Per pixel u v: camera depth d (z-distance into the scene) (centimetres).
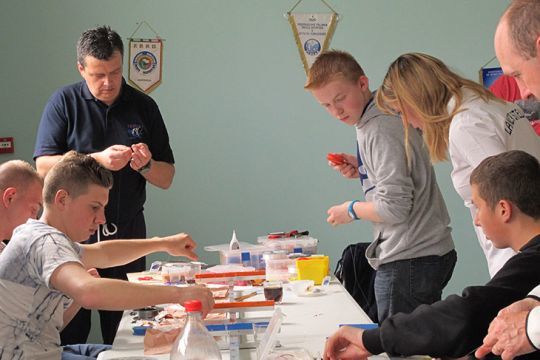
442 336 178
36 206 272
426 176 308
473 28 533
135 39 521
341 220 319
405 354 184
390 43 532
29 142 514
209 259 528
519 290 177
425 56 254
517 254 183
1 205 267
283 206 532
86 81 380
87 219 244
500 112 238
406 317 184
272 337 208
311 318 261
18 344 227
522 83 178
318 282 321
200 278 296
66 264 218
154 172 381
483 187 190
